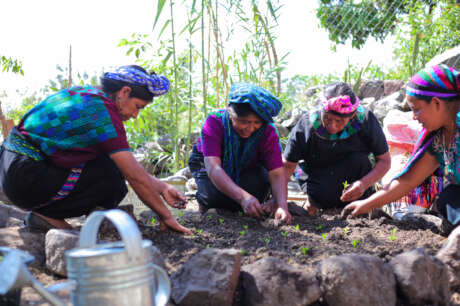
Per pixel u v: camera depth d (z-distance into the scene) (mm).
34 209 2576
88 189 2594
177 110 5461
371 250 2375
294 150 3453
